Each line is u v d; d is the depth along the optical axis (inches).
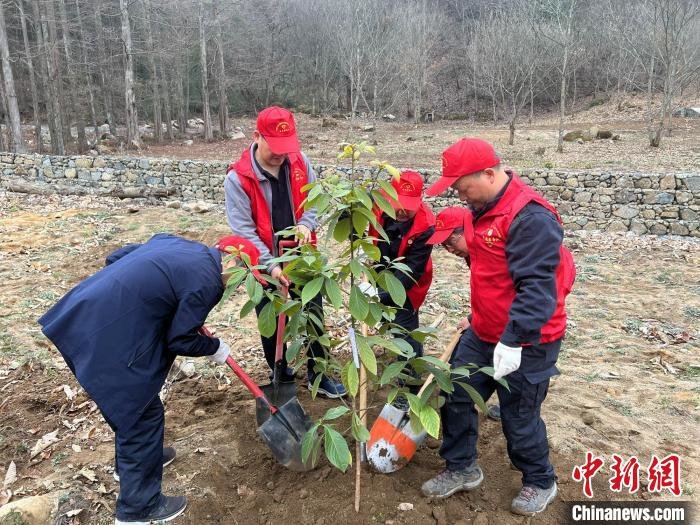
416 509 106.3
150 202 453.4
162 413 106.6
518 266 91.0
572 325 214.1
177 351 101.4
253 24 1493.6
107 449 133.0
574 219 369.4
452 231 111.3
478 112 1526.8
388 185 94.7
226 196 134.8
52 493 115.6
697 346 191.8
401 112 1553.9
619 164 593.0
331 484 113.7
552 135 961.5
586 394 154.6
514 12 1305.4
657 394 154.3
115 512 111.9
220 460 125.3
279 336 127.3
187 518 108.0
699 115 1058.7
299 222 140.3
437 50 1761.8
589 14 1392.7
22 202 445.7
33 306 229.3
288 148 123.3
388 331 114.3
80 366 97.7
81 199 457.4
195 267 100.0
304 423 116.8
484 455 125.3
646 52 921.5
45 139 1021.8
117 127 1218.6
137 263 100.0
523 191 93.8
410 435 113.9
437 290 254.8
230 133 1174.3
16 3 997.2
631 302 238.5
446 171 94.9
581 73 1525.6
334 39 1362.0
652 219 351.3
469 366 100.7
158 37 1091.9
